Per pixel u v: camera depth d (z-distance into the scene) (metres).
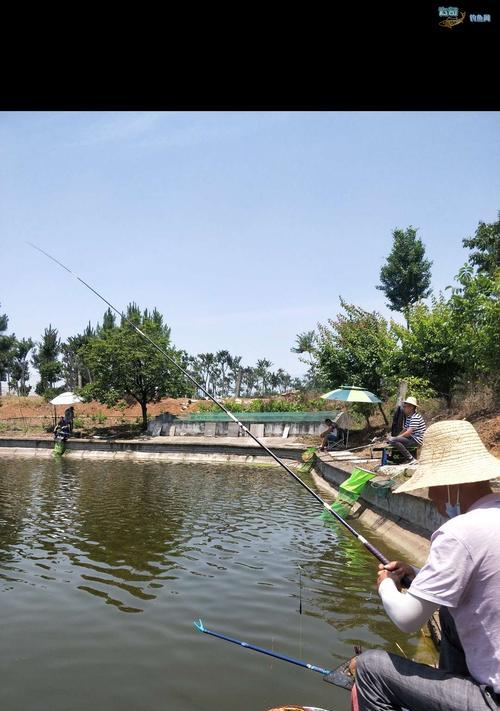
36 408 34.56
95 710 3.82
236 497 12.48
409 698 2.50
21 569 6.91
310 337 20.89
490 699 2.28
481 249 24.59
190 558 7.44
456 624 2.41
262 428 23.52
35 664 4.48
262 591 6.16
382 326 19.77
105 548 7.92
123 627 5.18
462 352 14.02
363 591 6.20
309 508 11.16
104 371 26.36
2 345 42.03
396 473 9.73
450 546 2.38
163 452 21.88
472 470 2.63
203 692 4.07
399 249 33.34
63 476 16.05
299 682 4.22
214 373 43.31
